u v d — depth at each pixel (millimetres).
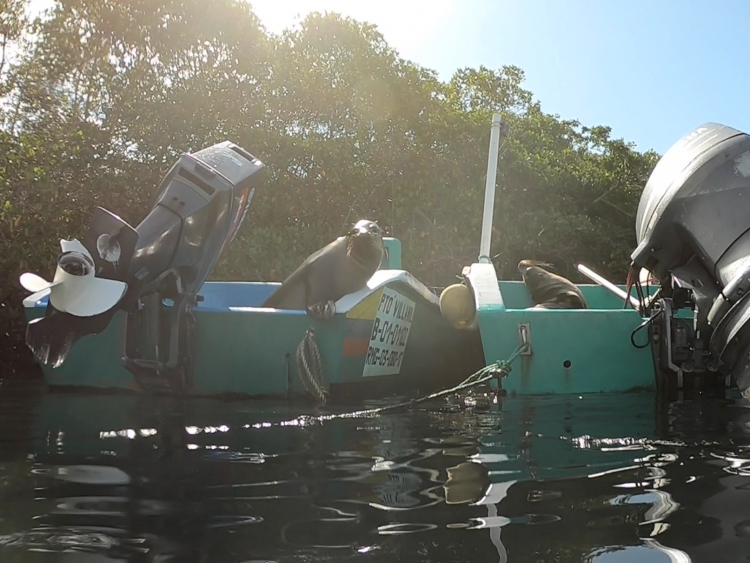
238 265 8445
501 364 4461
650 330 4711
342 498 1998
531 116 17078
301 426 3273
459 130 11312
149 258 3994
